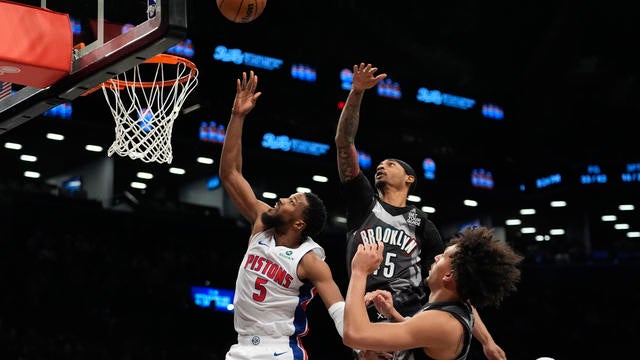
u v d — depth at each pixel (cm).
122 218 1841
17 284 1617
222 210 2111
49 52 500
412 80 2380
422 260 460
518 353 1988
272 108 2127
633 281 2089
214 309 1806
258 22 2098
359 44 2314
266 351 414
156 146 547
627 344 1983
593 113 2450
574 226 2467
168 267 1809
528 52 2453
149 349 1650
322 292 417
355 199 455
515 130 2491
